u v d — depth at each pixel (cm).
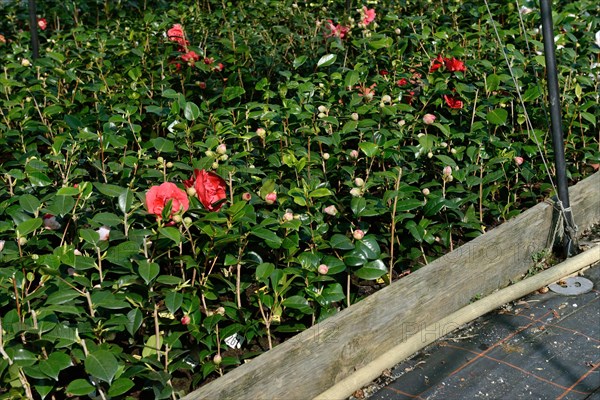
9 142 378
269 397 259
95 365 233
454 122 411
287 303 284
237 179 322
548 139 420
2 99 417
